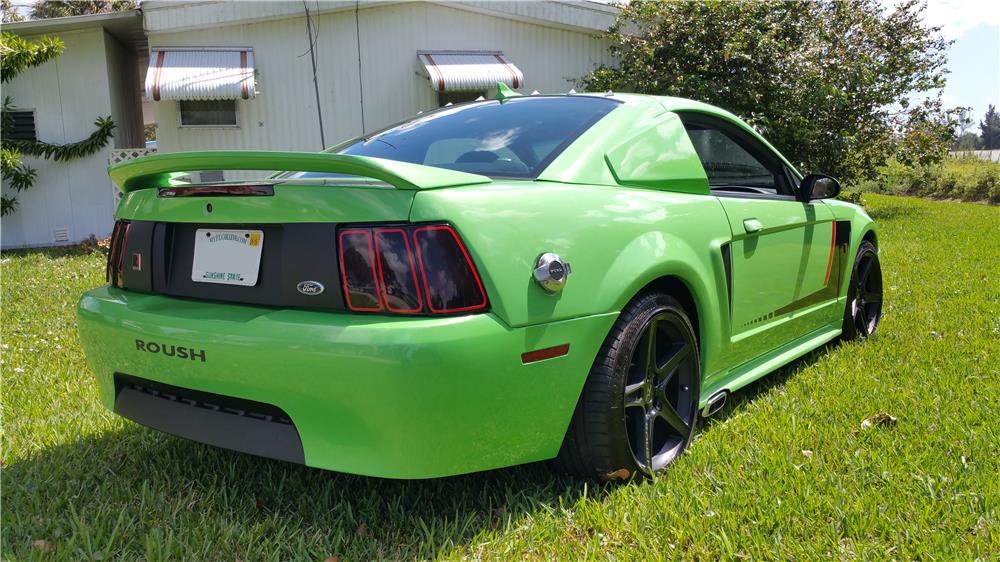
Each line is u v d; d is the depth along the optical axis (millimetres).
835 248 3752
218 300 2078
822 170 12516
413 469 1840
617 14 12477
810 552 1870
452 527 2055
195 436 2070
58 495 2297
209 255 2115
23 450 2654
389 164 1873
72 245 11797
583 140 2473
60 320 5047
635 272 2217
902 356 3754
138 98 15523
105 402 2387
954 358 3684
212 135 11680
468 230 1868
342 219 1862
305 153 1867
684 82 11039
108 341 2213
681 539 1953
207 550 1946
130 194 2395
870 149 13719
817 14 12984
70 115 11742
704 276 2568
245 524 2074
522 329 1922
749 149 3314
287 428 1941
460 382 1813
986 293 5543
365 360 1757
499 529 2076
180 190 2137
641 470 2309
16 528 2062
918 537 1930
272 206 1943
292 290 1921
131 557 1948
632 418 2355
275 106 11836
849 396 3084
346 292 1847
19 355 4023
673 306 2428
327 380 1802
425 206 1842
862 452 2461
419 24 12164
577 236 2109
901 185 21484
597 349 2131
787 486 2230
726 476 2318
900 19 14062
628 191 2416
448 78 11344
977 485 2209
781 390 3262
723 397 2805
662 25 11727
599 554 1898
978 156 27656
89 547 1932
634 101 2779
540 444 2072
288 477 2432
